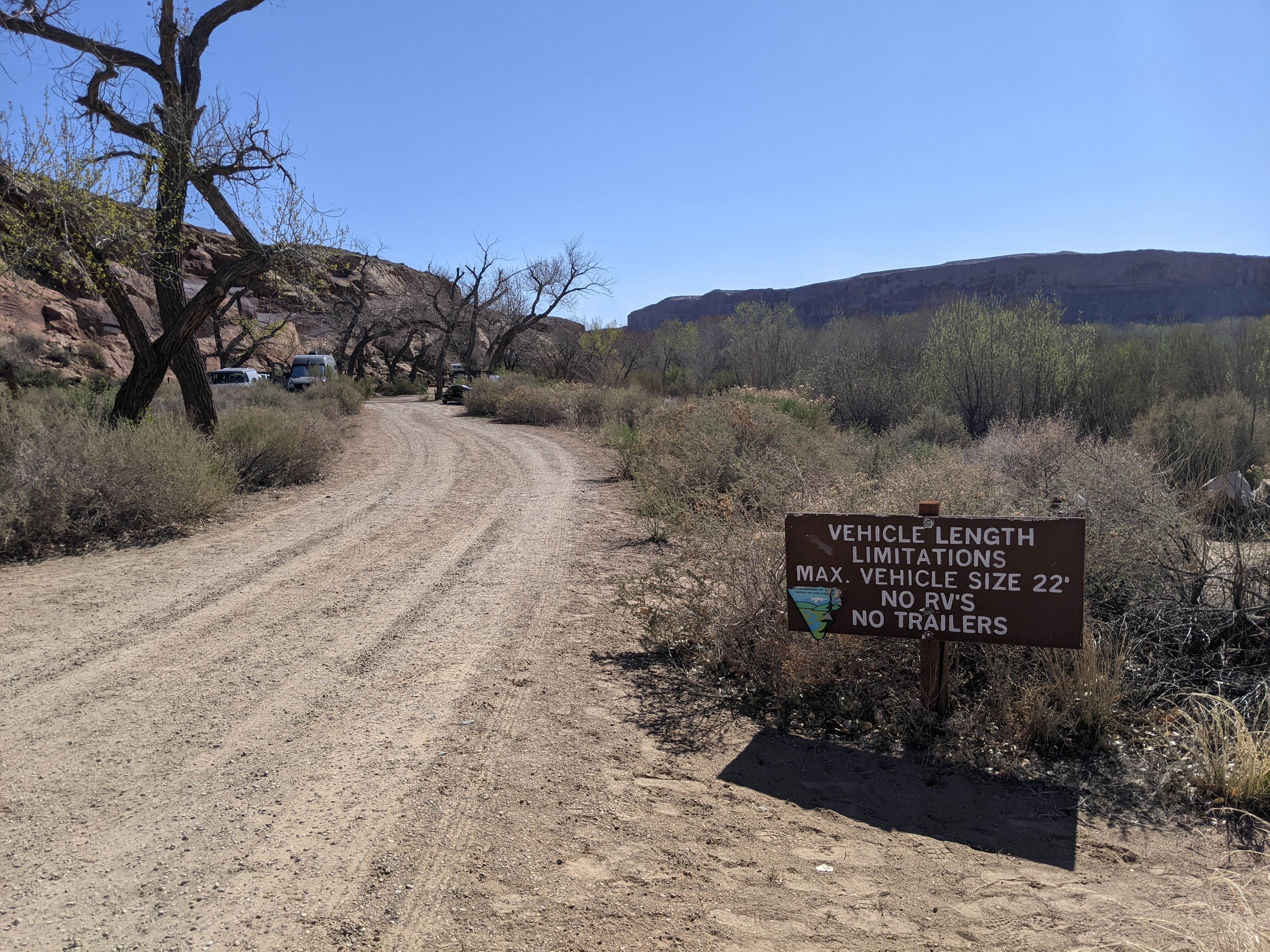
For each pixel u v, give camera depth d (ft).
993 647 15.19
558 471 52.42
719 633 16.98
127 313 42.70
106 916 8.73
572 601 22.31
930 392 75.36
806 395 63.67
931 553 13.60
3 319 109.29
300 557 27.66
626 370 168.55
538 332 210.18
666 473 37.27
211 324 152.97
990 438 48.11
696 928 8.71
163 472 32.01
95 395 49.85
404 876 9.57
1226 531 19.31
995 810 11.71
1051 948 8.50
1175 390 60.80
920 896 9.50
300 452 46.93
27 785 11.78
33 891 9.18
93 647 18.11
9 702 14.94
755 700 15.49
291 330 172.86
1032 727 13.69
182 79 47.52
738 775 12.58
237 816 10.94
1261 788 11.59
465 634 19.38
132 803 11.29
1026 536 13.01
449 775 12.21
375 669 16.90
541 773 12.38
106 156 42.47
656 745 13.57
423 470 52.65
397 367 210.18
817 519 14.24
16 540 27.61
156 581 24.22
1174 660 15.69
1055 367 66.39
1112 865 10.27
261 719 14.29
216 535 31.45
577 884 9.48
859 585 14.07
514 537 31.27
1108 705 13.65
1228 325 72.33
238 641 18.70
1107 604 17.11
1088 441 34.35
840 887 9.63
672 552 28.30
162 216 44.27
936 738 13.82
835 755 13.39
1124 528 17.38
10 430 30.81
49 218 39.09
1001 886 9.75
